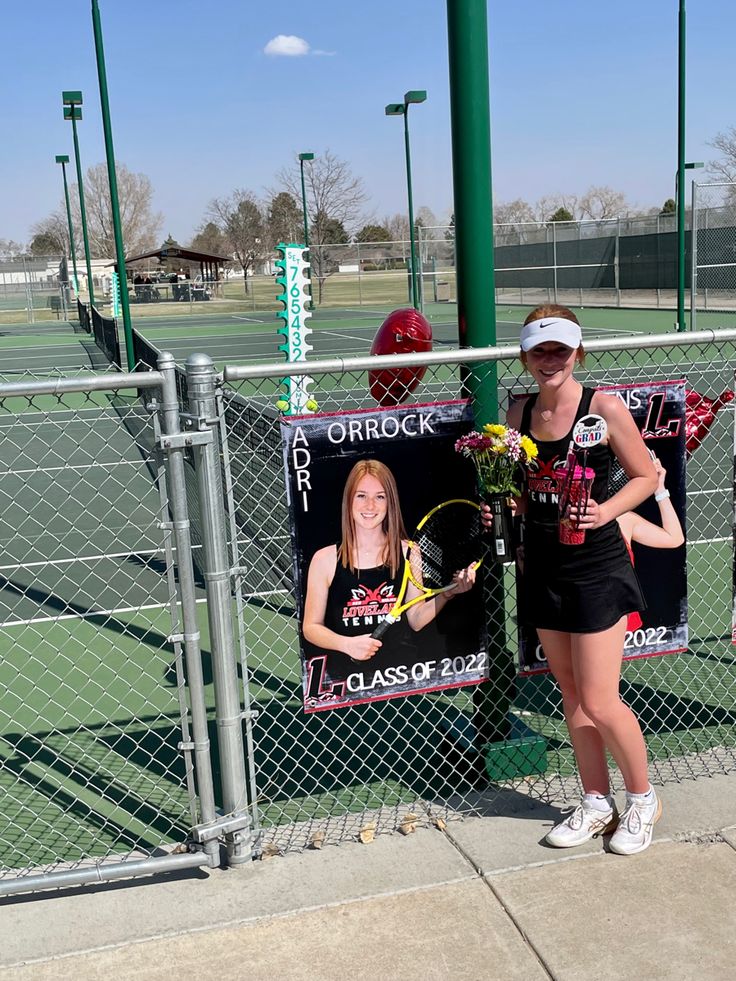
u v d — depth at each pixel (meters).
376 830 3.83
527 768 4.19
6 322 52.38
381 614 3.77
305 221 42.66
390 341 4.49
